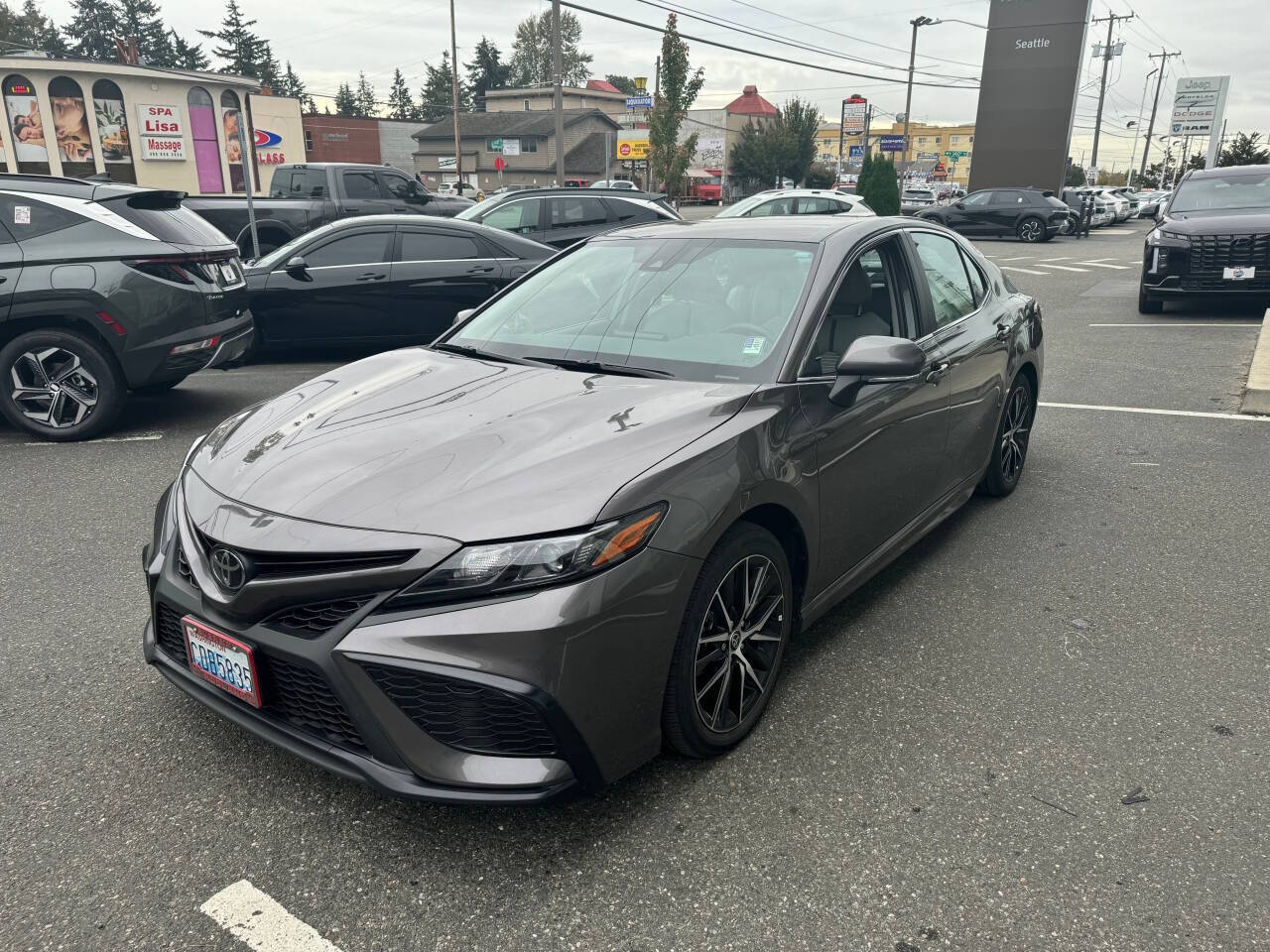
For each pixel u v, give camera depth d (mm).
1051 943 1986
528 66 107625
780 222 3600
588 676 2107
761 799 2461
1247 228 10383
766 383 2785
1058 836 2320
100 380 5965
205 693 2420
